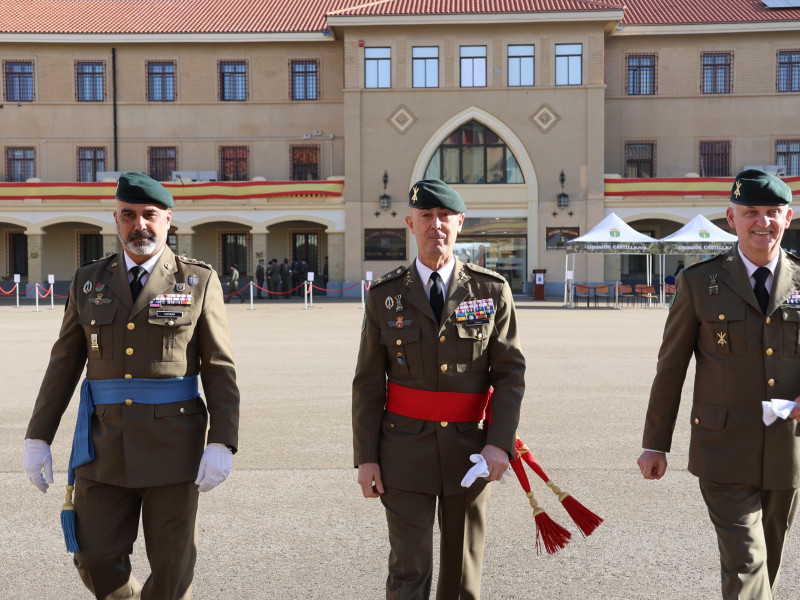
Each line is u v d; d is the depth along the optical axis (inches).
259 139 1549.0
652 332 733.3
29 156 1552.7
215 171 1531.7
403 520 141.6
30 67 1541.6
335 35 1481.3
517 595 169.5
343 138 1539.1
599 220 1413.6
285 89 1542.8
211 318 150.6
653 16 1514.5
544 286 1349.7
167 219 151.9
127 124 1549.0
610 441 302.4
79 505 144.6
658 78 1498.5
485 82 1421.0
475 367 146.6
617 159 1512.1
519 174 1433.3
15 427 333.1
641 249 1035.9
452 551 145.7
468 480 132.6
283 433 319.0
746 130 1487.5
